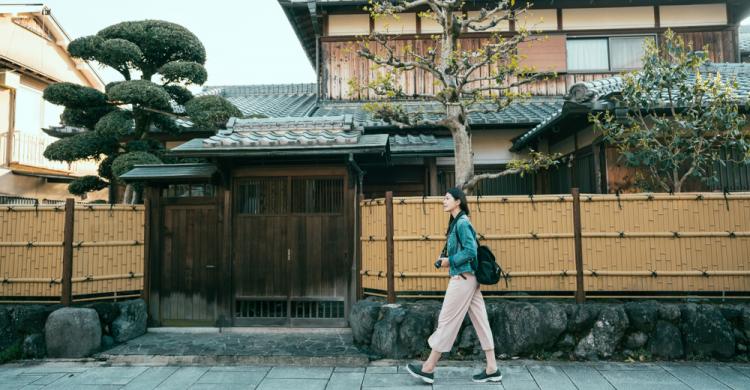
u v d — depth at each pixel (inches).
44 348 208.4
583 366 188.4
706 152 248.8
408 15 462.9
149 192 248.7
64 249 220.2
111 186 402.6
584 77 446.9
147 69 340.5
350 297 234.1
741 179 270.2
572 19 452.8
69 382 177.0
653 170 229.0
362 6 453.1
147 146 326.0
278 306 238.8
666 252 205.8
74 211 224.4
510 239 211.3
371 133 386.9
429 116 380.5
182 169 253.6
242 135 251.8
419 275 214.7
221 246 241.9
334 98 461.1
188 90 353.1
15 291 220.8
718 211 204.7
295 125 265.9
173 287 245.4
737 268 202.2
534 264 210.1
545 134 348.8
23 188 508.7
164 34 319.9
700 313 194.9
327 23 469.7
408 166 378.6
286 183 241.9
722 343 191.5
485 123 364.2
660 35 446.9
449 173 386.6
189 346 213.3
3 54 499.5
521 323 197.9
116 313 225.6
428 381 169.3
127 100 296.2
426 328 200.2
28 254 222.5
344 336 228.1
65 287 217.8
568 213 210.8
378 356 201.0
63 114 333.4
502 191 392.5
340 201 239.1
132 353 204.4
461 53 241.1
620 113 240.7
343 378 178.9
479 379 171.2
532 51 448.1
